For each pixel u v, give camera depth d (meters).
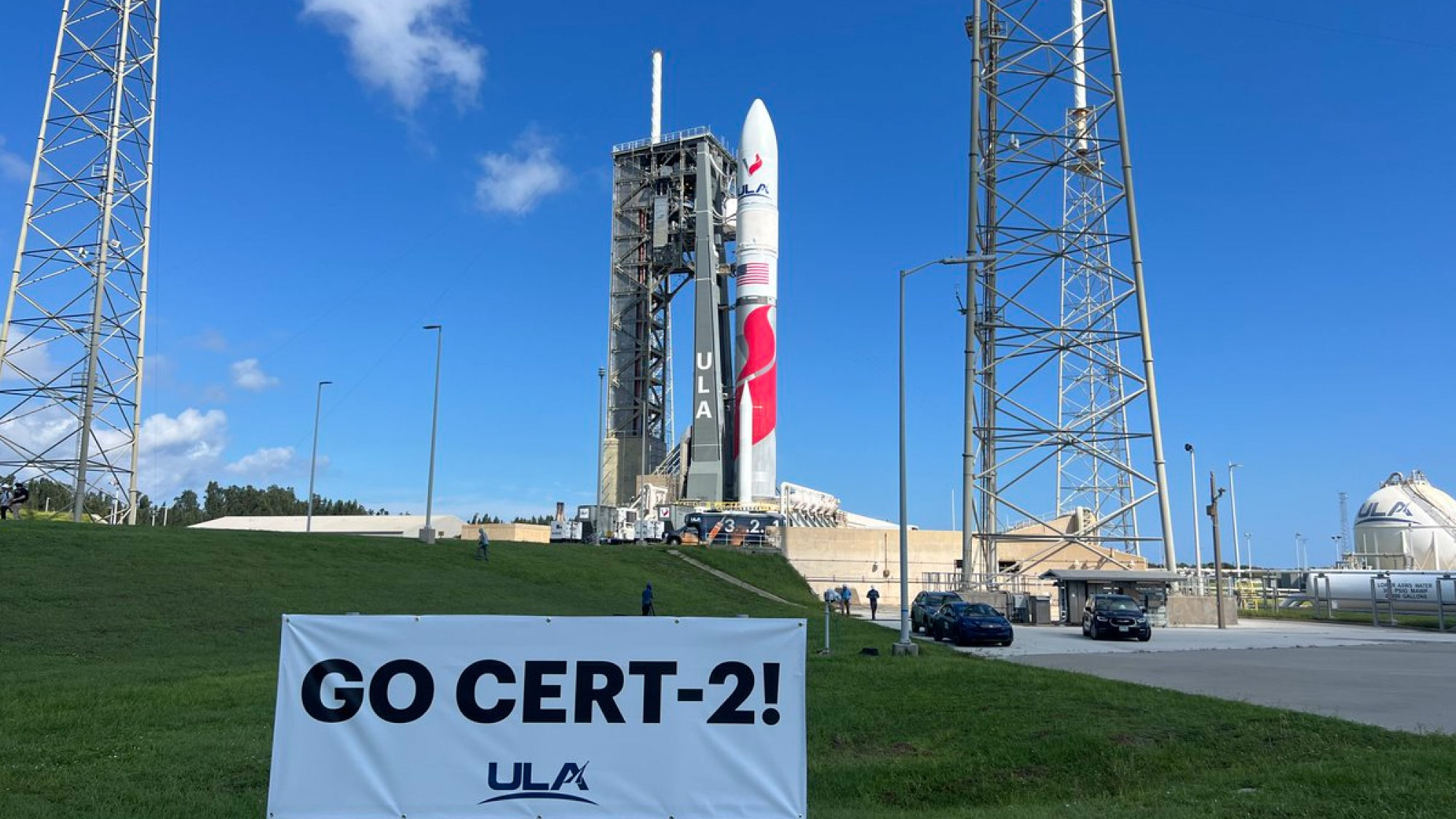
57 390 52.00
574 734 7.13
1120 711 16.53
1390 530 85.88
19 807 10.15
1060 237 55.47
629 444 87.00
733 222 84.38
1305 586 75.94
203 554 40.88
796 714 7.23
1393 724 15.89
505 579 47.56
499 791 7.05
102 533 41.75
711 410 78.69
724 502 75.25
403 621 7.14
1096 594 45.75
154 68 57.81
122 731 14.63
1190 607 51.88
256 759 12.77
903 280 30.28
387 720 7.06
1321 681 22.88
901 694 18.92
